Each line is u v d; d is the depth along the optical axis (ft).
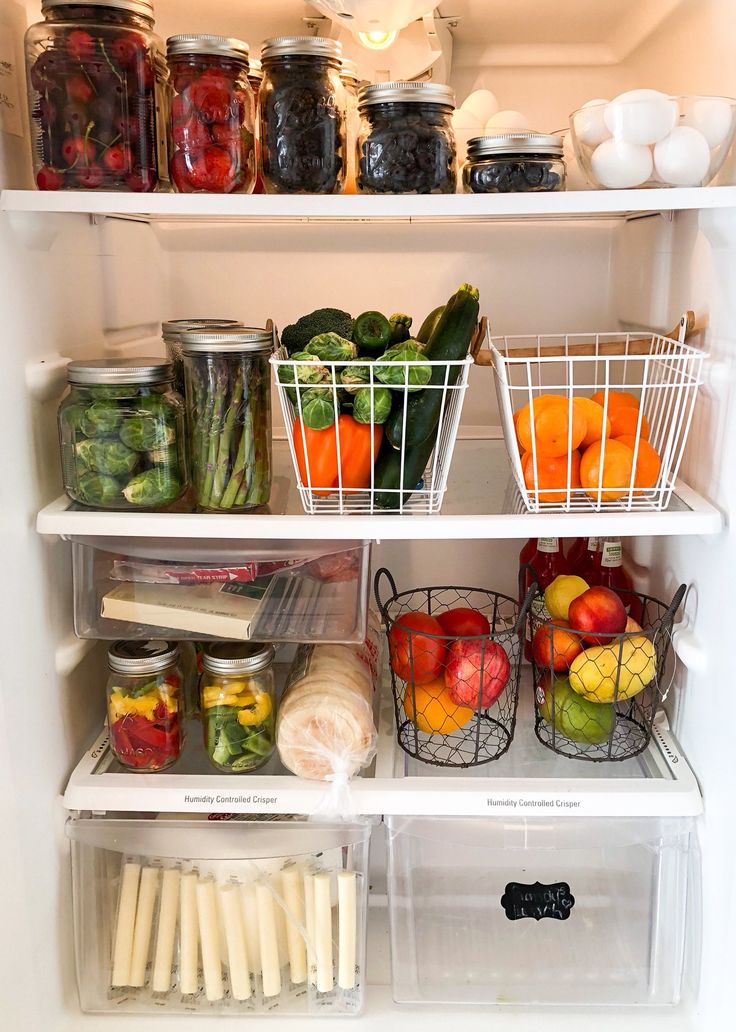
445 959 3.58
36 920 3.36
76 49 2.90
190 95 2.97
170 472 3.30
